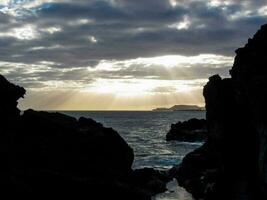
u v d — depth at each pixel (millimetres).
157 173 58000
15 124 39281
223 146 46781
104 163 42969
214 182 46969
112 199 40219
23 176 35438
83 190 38312
